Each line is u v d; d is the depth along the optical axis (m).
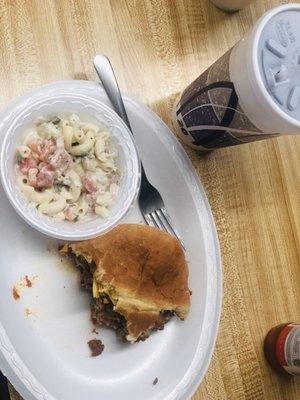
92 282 0.34
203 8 0.39
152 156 0.36
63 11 0.35
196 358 0.35
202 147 0.37
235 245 0.39
